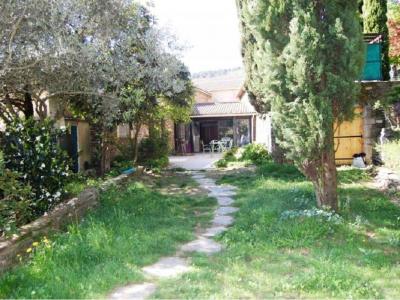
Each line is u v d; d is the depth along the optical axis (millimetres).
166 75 11109
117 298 4039
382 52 14773
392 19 17641
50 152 7309
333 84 6527
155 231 6551
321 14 6688
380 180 10234
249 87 14320
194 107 28812
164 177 14312
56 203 7340
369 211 7371
